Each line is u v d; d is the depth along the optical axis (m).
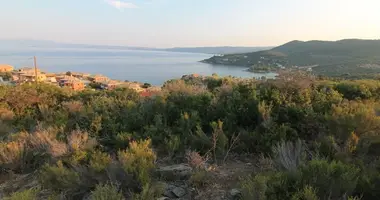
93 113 6.87
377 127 4.02
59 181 3.72
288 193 2.68
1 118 8.24
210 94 6.74
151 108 6.57
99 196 3.05
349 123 4.09
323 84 7.48
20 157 4.97
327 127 4.54
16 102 9.29
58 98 10.66
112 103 7.78
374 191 2.78
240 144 4.55
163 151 4.82
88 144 4.95
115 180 3.51
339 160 3.18
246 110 5.40
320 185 2.77
